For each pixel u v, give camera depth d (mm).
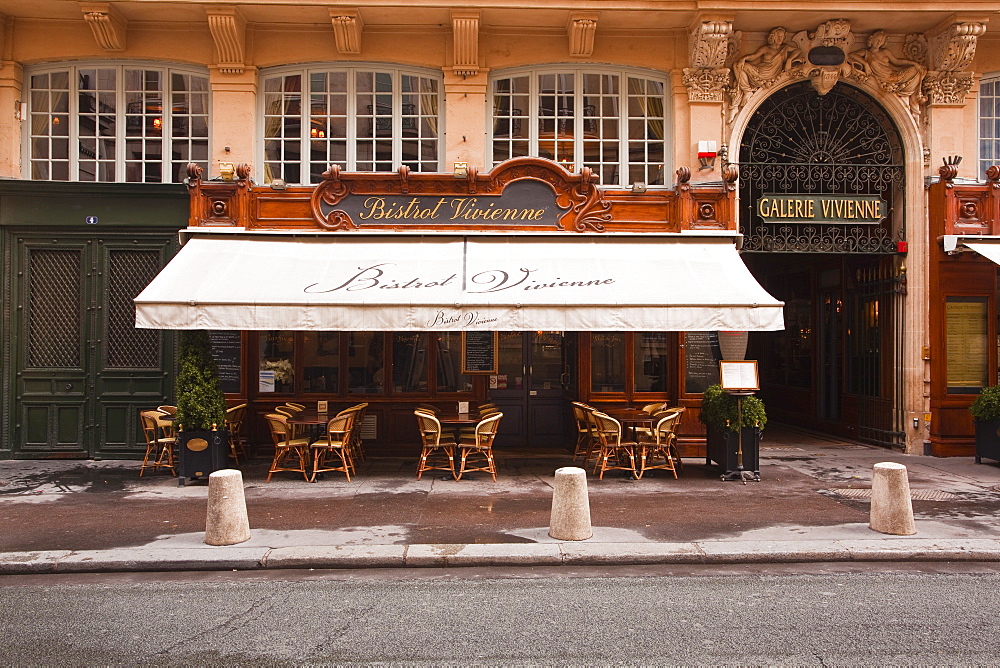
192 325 8914
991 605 5312
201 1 10656
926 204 11805
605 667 4246
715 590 5688
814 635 4730
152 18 11117
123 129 11469
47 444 11148
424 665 4293
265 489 9133
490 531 7168
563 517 6871
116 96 11461
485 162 11648
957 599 5449
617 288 9539
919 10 10938
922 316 11812
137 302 8875
